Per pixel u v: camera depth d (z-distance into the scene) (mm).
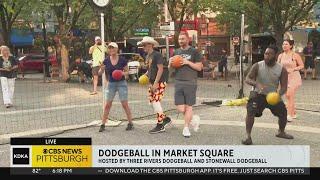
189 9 28969
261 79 8344
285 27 29219
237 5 26953
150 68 9375
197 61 8758
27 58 35719
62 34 23594
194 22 32875
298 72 10812
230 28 33438
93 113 12141
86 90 17969
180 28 29172
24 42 43906
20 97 15953
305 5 28094
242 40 14648
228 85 21062
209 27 46562
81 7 23594
